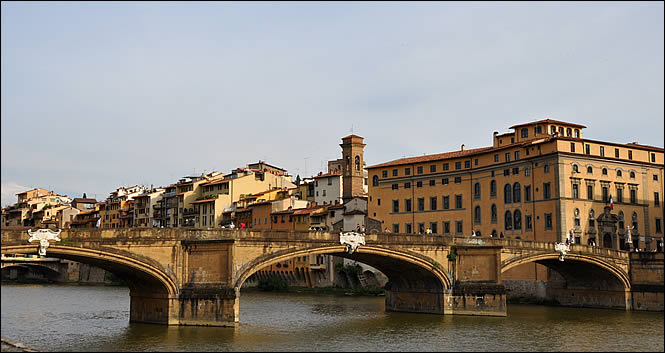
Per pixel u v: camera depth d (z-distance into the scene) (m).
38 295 112.31
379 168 123.00
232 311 59.19
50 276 161.38
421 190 116.25
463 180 110.25
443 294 74.31
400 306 80.88
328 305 92.50
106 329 61.81
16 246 51.34
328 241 66.62
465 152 113.88
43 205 193.75
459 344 56.62
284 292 120.81
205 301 59.72
